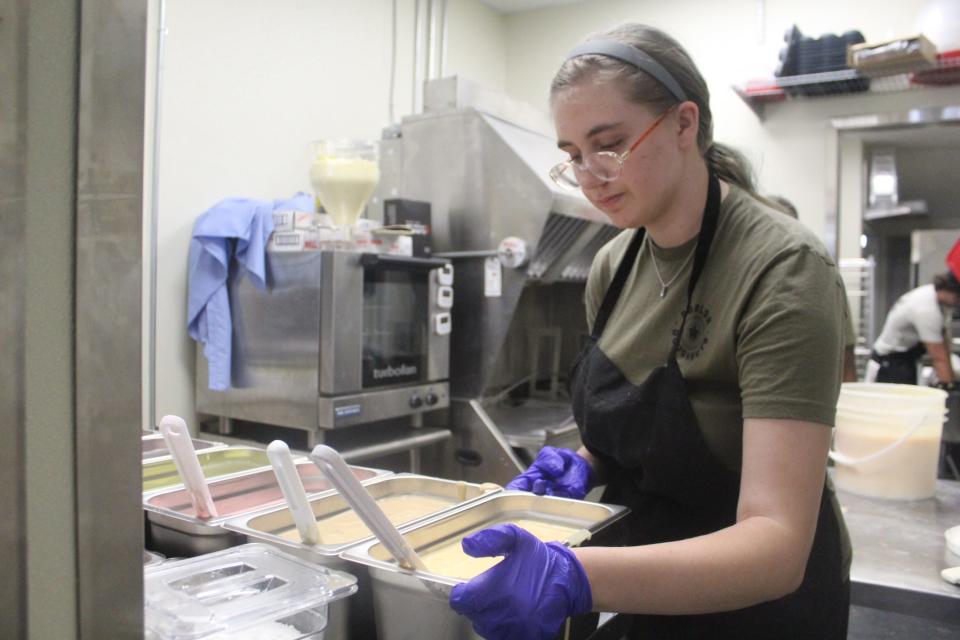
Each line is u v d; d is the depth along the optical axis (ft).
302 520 3.47
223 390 8.74
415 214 9.32
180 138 8.91
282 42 10.22
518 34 15.37
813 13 12.78
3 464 1.90
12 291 1.90
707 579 2.90
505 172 9.45
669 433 4.05
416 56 12.82
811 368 3.26
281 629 2.86
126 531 2.16
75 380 2.03
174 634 2.55
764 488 3.17
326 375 7.76
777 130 13.26
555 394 12.14
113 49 2.04
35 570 1.97
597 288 5.23
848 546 4.45
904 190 16.31
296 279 7.99
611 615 3.78
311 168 8.48
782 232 3.69
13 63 1.86
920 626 5.66
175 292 8.93
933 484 7.00
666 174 3.75
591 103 3.59
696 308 4.00
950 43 10.94
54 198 1.97
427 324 9.01
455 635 2.96
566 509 4.31
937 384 12.96
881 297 16.39
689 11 13.82
